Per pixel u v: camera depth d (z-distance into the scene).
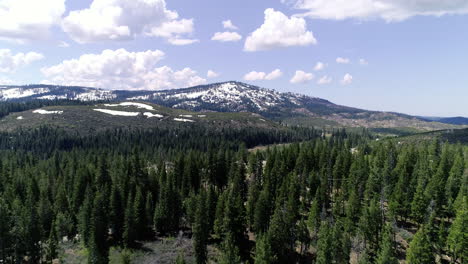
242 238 76.19
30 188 93.44
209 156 116.00
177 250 73.69
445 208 76.38
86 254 70.19
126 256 63.66
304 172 101.06
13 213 72.62
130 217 75.19
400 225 79.81
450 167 98.56
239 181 100.06
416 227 78.44
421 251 56.56
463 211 58.62
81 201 88.69
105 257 66.12
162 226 83.00
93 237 64.44
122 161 119.19
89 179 102.06
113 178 102.56
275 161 111.19
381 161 106.00
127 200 84.00
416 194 74.31
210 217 83.44
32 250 66.69
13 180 99.31
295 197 88.19
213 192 85.81
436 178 79.38
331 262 59.97
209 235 79.75
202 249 67.12
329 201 94.56
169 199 84.06
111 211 78.75
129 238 74.75
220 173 114.25
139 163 107.06
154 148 183.25
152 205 87.00
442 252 66.56
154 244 76.94
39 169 126.75
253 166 119.56
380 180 90.50
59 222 77.88
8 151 170.50
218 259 67.00
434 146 123.81
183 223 90.31
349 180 91.06
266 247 59.72
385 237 59.38
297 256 70.94
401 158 104.00
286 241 68.06
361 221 68.38
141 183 97.44
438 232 63.56
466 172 99.88
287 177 97.56
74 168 120.00
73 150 167.12
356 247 69.31
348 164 104.12
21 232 65.88
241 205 76.38
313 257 70.69
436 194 75.56
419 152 119.75
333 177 101.06
